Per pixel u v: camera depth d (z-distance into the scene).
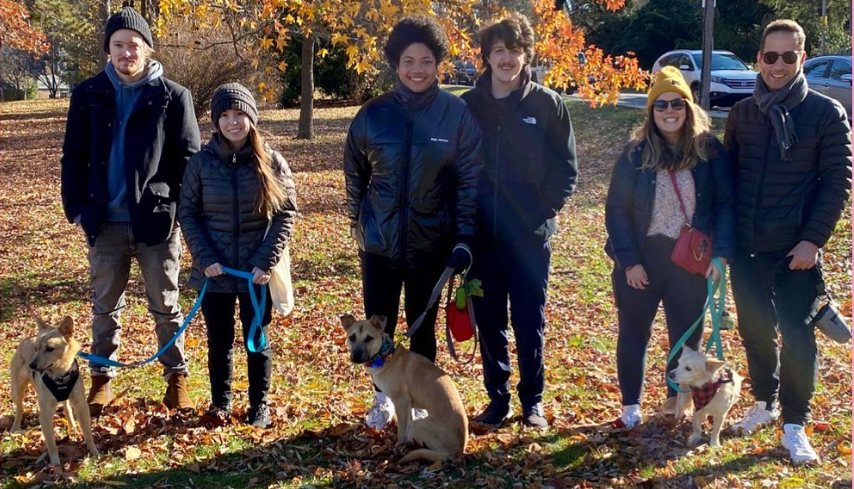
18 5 23.09
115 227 4.88
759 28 31.69
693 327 4.44
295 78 31.58
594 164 16.02
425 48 4.22
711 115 17.67
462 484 4.00
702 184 4.37
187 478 4.17
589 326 7.24
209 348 4.91
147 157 4.80
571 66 8.68
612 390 5.55
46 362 4.14
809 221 4.24
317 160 18.91
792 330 4.29
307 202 13.99
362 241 4.52
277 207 4.68
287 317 7.79
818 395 5.10
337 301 8.36
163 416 4.96
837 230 9.12
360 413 5.10
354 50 7.97
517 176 4.55
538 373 4.76
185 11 9.30
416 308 4.68
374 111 4.39
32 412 5.18
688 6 35.19
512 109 4.50
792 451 4.17
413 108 4.34
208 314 4.77
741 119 4.46
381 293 4.60
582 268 9.23
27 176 17.70
